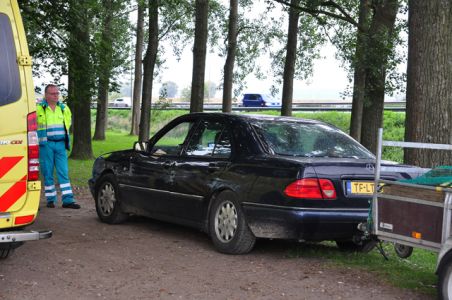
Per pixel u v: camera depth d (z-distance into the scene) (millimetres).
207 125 7301
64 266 6062
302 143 6754
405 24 16953
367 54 16516
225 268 6066
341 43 19469
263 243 7371
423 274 5992
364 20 18406
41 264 6133
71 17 15719
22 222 5203
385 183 5289
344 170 6105
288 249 7066
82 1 15820
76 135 20438
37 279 5574
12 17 5285
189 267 6090
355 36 18875
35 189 5297
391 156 21922
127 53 33750
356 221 6062
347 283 5590
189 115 7688
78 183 13797
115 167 8375
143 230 8086
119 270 5938
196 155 7195
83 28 16047
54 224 8430
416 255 6922
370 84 17156
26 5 15281
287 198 5961
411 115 8914
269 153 6461
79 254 6598
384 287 5477
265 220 6164
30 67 5328
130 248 6945
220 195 6703
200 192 6914
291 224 5941
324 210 5961
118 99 78438
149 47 22188
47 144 9828
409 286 5520
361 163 6262
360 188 6133
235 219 6516
